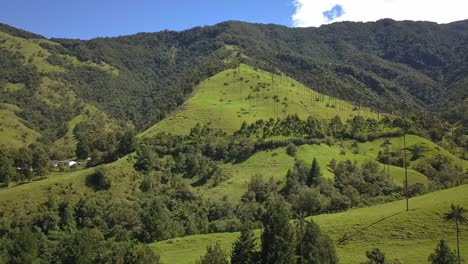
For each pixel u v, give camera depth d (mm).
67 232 140250
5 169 179375
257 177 165125
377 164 182750
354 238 98562
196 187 178250
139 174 183125
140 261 75812
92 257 85875
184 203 161250
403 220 102312
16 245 92312
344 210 133250
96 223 148625
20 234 94250
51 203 153500
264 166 185500
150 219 133875
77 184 167500
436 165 191875
